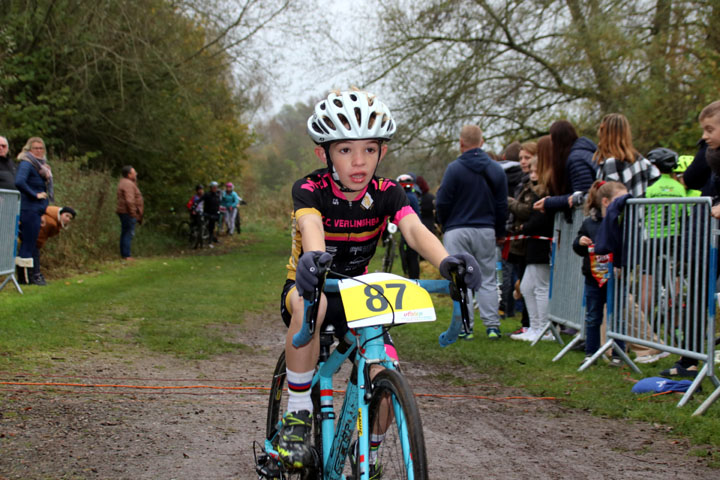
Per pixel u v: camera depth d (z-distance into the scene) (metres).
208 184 21.55
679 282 4.27
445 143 17.23
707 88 10.23
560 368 5.06
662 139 11.26
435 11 16.33
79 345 5.51
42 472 2.86
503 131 16.80
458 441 3.45
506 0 15.99
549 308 6.02
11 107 13.81
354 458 2.23
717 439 3.35
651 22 13.71
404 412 1.84
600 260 4.98
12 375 4.38
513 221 7.00
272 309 8.41
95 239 12.70
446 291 2.17
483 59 16.30
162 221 19.69
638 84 13.00
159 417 3.70
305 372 2.35
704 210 4.01
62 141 15.28
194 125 18.25
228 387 4.47
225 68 18.69
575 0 14.91
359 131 2.21
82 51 15.38
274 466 2.64
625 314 4.75
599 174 5.39
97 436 3.34
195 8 17.47
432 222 10.93
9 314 6.42
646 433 3.55
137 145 17.17
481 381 4.81
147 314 7.34
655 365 5.07
